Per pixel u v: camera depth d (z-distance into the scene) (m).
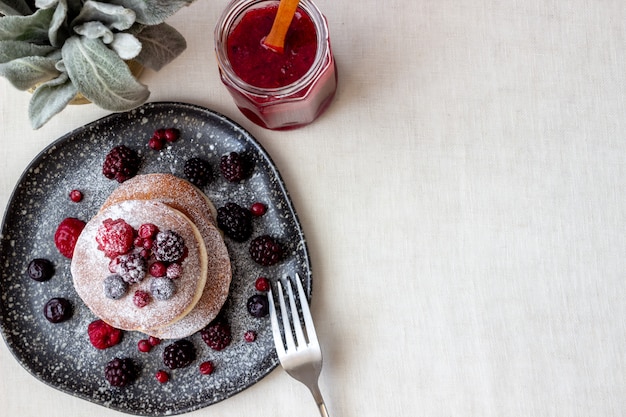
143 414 0.80
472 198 0.82
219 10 0.83
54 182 0.83
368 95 0.83
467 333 0.81
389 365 0.81
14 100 0.84
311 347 0.79
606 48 0.83
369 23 0.83
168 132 0.82
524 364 0.81
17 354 0.81
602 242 0.81
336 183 0.82
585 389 0.81
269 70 0.77
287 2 0.73
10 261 0.82
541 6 0.83
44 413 0.82
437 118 0.83
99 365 0.81
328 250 0.82
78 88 0.74
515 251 0.82
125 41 0.74
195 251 0.79
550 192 0.82
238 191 0.82
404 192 0.82
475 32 0.83
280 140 0.83
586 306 0.81
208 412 0.81
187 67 0.83
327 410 0.81
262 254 0.80
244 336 0.81
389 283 0.81
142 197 0.81
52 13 0.73
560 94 0.83
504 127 0.82
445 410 0.81
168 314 0.78
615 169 0.82
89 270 0.79
